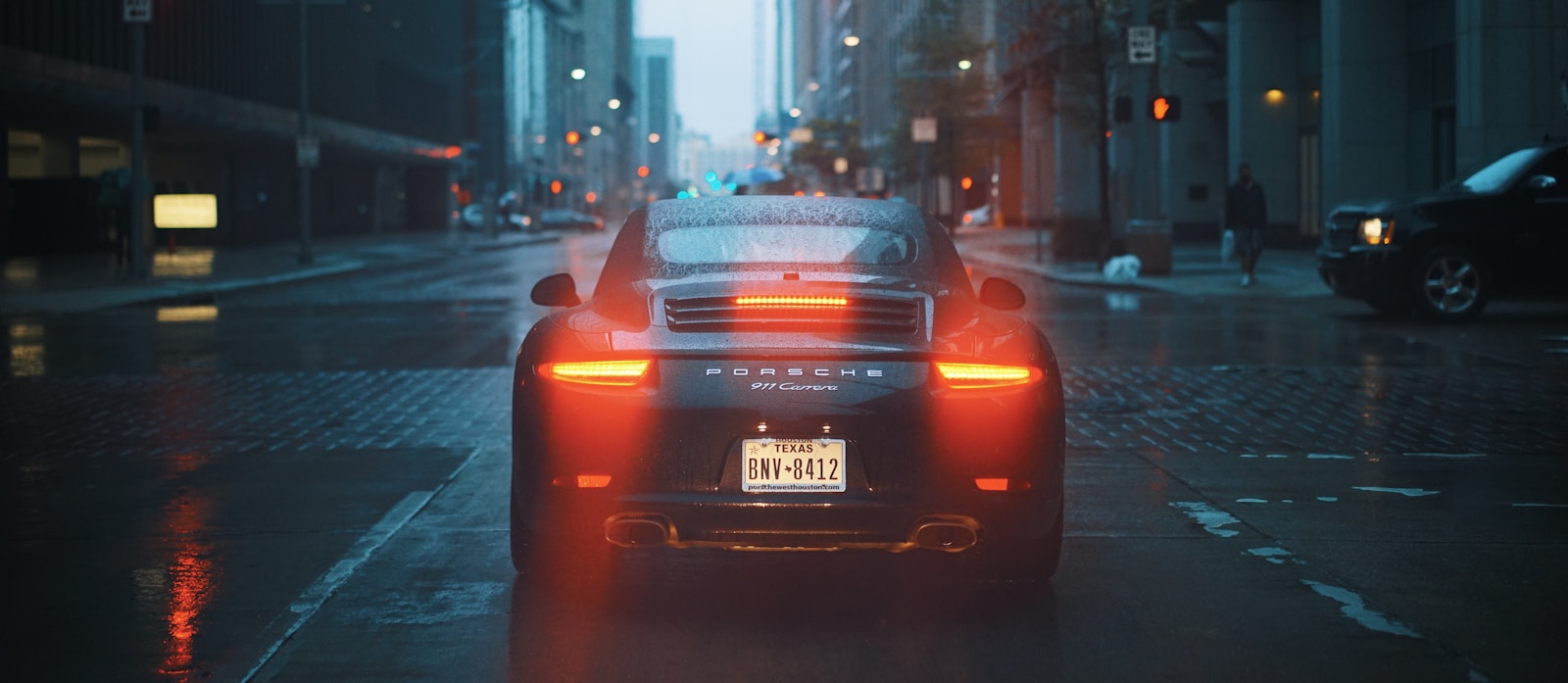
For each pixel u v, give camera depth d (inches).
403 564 227.8
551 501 187.5
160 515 265.3
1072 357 518.0
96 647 185.0
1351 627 191.8
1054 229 1384.1
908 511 183.9
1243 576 219.0
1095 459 321.7
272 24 1969.7
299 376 476.4
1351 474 302.0
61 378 476.1
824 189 4261.8
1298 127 1360.7
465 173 3329.2
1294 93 1364.4
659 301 196.2
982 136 2449.6
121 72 1437.0
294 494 284.8
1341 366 482.9
